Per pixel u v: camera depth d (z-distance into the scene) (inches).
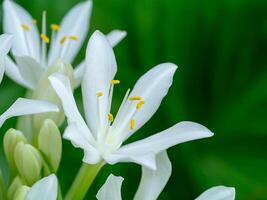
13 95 15.5
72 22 13.5
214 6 17.1
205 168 16.5
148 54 16.9
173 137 10.9
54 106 10.5
